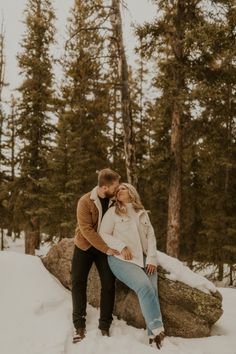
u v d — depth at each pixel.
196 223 17.39
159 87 12.69
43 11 19.42
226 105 13.95
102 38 11.84
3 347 4.59
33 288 5.90
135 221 5.23
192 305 5.29
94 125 19.06
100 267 5.20
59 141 18.23
